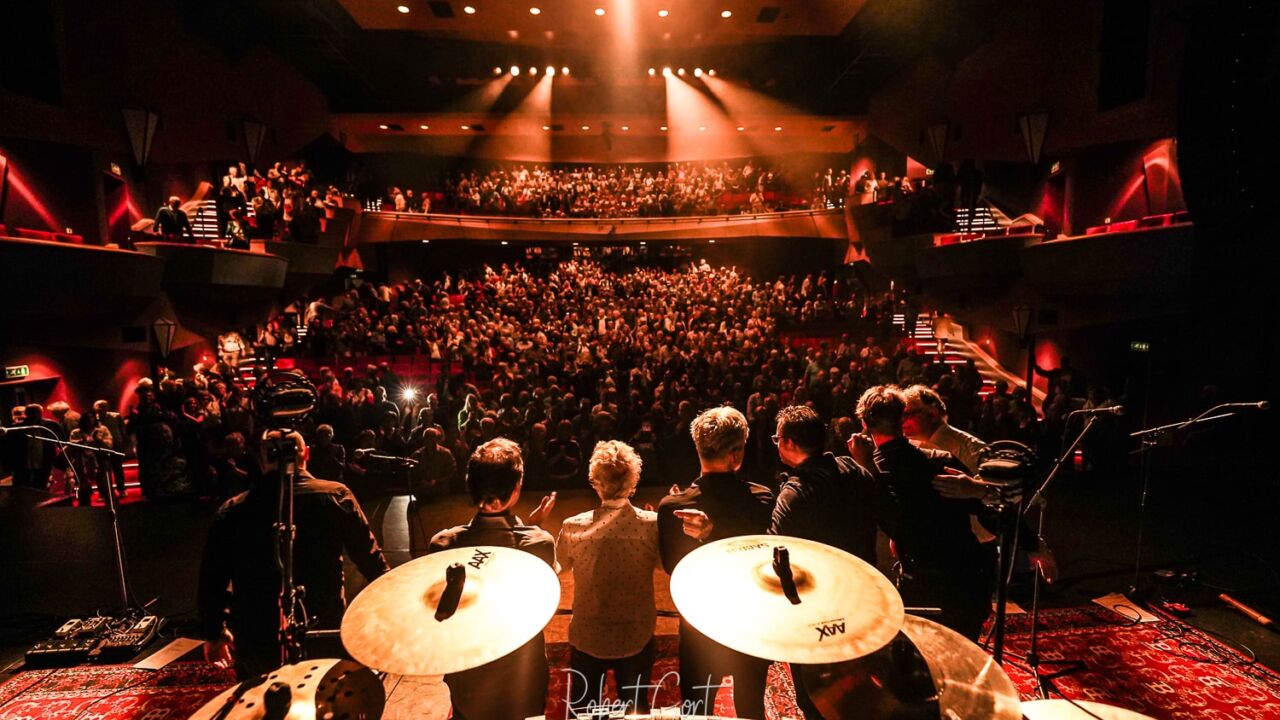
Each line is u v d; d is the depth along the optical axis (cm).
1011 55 1385
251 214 1576
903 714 153
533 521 282
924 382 1138
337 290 2191
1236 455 905
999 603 234
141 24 1277
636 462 271
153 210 1439
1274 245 720
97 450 453
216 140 1501
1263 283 771
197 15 1416
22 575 565
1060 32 1264
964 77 1538
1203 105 715
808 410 278
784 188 2488
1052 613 455
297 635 214
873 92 2005
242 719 147
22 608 503
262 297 1498
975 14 1441
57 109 1102
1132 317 1075
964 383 1133
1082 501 721
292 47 1673
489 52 1944
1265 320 837
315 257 1700
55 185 1169
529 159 2509
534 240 2392
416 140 2372
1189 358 991
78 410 1122
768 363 1282
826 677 165
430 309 1952
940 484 252
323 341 1609
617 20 1753
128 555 611
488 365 1505
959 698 156
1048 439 901
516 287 2173
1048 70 1298
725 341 1543
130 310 1181
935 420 353
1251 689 366
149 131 1276
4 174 1077
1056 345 1342
